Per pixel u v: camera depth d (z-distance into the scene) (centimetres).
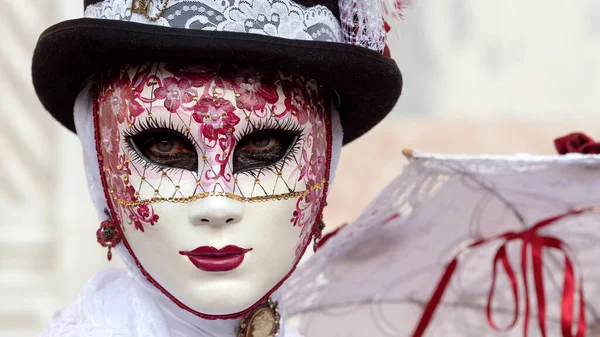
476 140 310
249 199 110
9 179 276
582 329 153
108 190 118
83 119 122
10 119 275
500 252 157
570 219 167
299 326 165
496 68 321
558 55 321
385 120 314
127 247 119
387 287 169
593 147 139
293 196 115
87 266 266
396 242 156
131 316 115
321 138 121
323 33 115
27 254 271
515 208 162
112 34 103
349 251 153
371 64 114
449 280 164
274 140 114
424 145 306
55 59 111
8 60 274
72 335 110
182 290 112
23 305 265
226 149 108
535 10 321
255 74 110
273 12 109
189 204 108
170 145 111
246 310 117
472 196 154
